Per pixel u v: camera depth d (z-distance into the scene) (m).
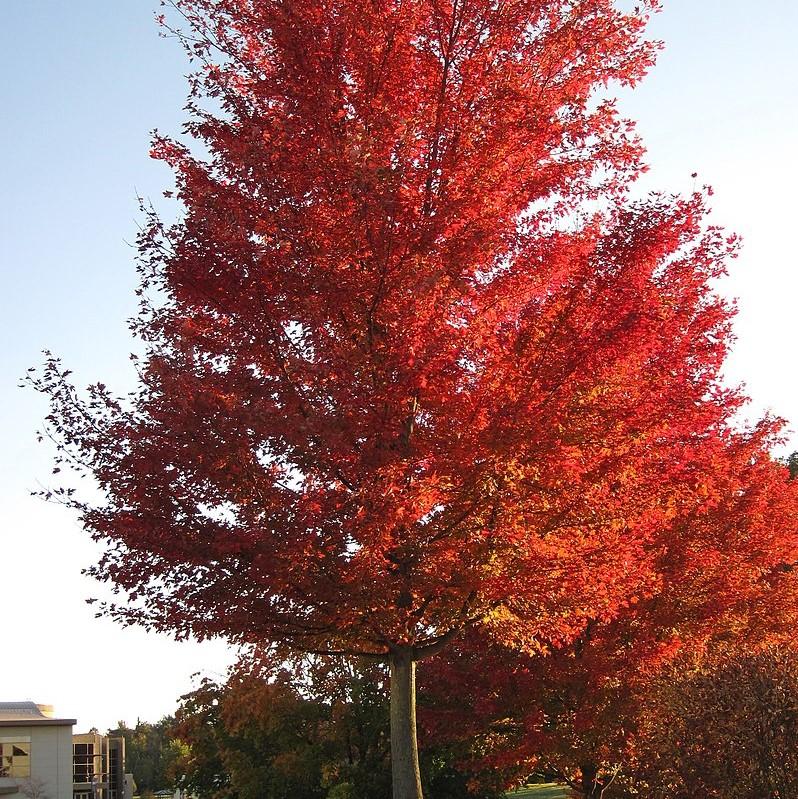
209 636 9.72
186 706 24.48
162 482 9.48
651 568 12.15
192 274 10.12
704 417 11.75
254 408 9.24
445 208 9.84
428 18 10.47
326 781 20.83
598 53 10.30
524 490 9.49
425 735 16.00
